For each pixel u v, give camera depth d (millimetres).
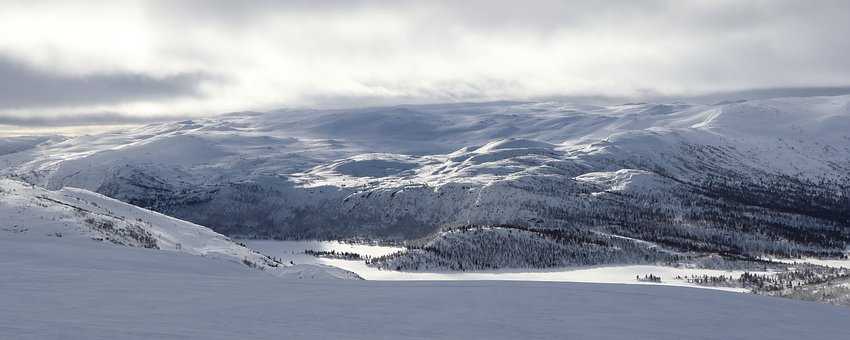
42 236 83062
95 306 29297
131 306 29703
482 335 25734
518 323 28703
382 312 30453
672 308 34938
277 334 24000
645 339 26125
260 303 32156
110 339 21547
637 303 36406
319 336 24016
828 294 99938
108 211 130000
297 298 34625
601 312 32688
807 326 30766
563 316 31062
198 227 153000
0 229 83438
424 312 30891
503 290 41188
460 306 33250
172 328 24156
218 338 22625
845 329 30219
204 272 63188
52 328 23156
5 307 28172
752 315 33562
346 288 40625
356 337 24188
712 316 32688
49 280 39062
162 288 37031
